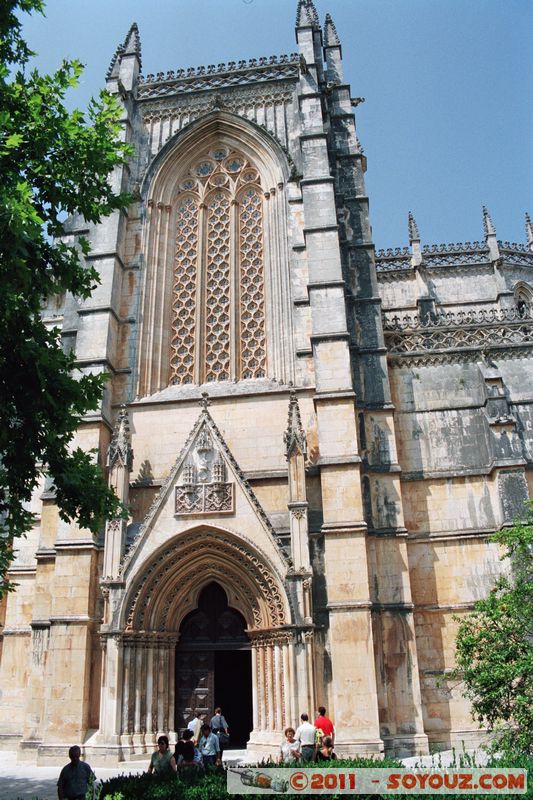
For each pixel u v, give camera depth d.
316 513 28.42
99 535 29.20
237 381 33.06
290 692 24.92
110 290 33.53
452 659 28.02
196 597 28.52
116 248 34.59
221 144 38.50
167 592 27.73
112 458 29.22
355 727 24.53
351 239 35.31
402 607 27.42
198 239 36.50
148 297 34.88
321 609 26.47
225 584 28.08
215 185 37.62
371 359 32.03
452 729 26.97
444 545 29.70
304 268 33.38
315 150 34.72
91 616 27.62
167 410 31.77
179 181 38.19
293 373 31.84
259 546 26.67
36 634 28.62
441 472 30.86
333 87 40.00
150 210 36.78
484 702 18.59
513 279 55.25
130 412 32.00
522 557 21.47
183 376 34.00
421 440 31.62
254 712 26.17
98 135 17.39
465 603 28.67
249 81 38.88
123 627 26.25
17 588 33.03
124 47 41.28
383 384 31.48
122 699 25.61
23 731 27.33
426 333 33.97
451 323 34.09
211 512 27.36
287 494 29.19
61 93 17.44
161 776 14.44
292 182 35.47
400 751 25.33
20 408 15.76
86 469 17.16
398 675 26.52
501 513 29.27
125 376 32.94
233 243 35.97
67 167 16.81
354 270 34.41
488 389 31.47
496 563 29.11
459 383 32.53
